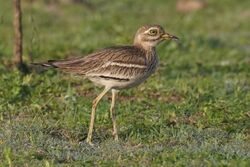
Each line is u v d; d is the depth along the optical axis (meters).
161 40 13.96
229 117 15.20
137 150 12.81
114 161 12.18
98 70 13.37
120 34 25.62
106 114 15.04
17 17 19.08
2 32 28.00
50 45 24.77
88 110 15.52
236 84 18.55
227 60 23.56
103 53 13.52
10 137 13.38
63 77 18.48
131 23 30.55
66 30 29.28
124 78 13.50
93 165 12.09
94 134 14.08
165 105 15.95
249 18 32.69
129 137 13.80
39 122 14.51
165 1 36.16
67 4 33.69
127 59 13.54
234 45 27.09
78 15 32.53
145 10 34.16
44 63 13.33
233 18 32.66
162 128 14.30
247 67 21.62
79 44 25.30
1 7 32.50
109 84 13.52
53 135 13.95
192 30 29.94
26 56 21.94
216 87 18.08
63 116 15.16
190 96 16.73
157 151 12.79
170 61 22.31
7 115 15.19
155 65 14.03
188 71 20.80
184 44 25.12
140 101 16.41
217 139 13.73
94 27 29.28
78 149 12.96
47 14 31.69
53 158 12.40
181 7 34.28
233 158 12.45
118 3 35.28
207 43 26.31
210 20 32.16
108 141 13.55
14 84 16.75
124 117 15.12
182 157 12.39
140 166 11.92
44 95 16.75
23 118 15.02
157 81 18.25
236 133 14.22
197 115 15.53
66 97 16.42
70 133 14.03
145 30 13.91
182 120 15.16
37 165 12.00
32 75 18.33
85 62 13.39
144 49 13.94
